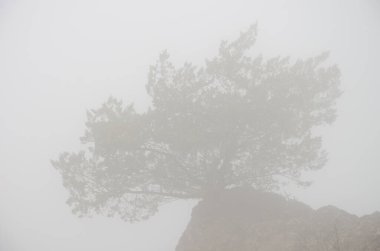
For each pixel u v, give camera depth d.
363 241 12.75
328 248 13.33
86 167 18.09
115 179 18.05
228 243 16.98
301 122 18.86
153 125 17.91
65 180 18.08
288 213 18.16
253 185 20.66
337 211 16.81
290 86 18.38
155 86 18.41
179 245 19.72
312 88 18.91
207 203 19.19
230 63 18.42
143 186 19.36
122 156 17.62
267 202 19.45
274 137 18.27
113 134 17.00
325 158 20.17
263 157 18.61
